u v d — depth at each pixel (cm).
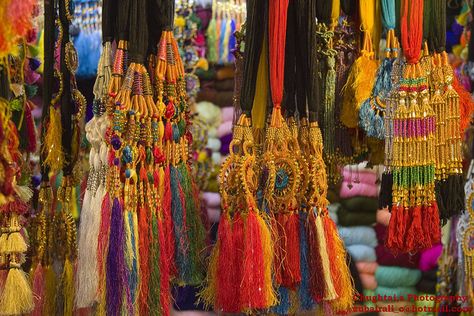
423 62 118
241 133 108
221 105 174
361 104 117
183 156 113
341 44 122
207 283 109
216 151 169
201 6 169
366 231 170
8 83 98
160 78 109
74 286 111
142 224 104
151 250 104
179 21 163
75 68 120
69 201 118
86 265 100
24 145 111
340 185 171
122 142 102
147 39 108
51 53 116
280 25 109
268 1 112
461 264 138
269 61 111
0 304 98
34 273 111
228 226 106
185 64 165
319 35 119
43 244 113
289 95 116
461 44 159
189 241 112
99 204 101
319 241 108
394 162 115
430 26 119
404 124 115
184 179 113
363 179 172
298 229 110
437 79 117
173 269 110
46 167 115
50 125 115
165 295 105
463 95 120
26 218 114
